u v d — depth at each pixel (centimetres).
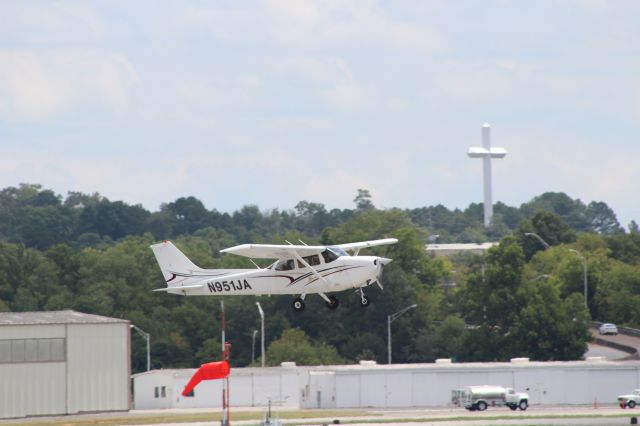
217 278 19088
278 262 18625
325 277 18262
